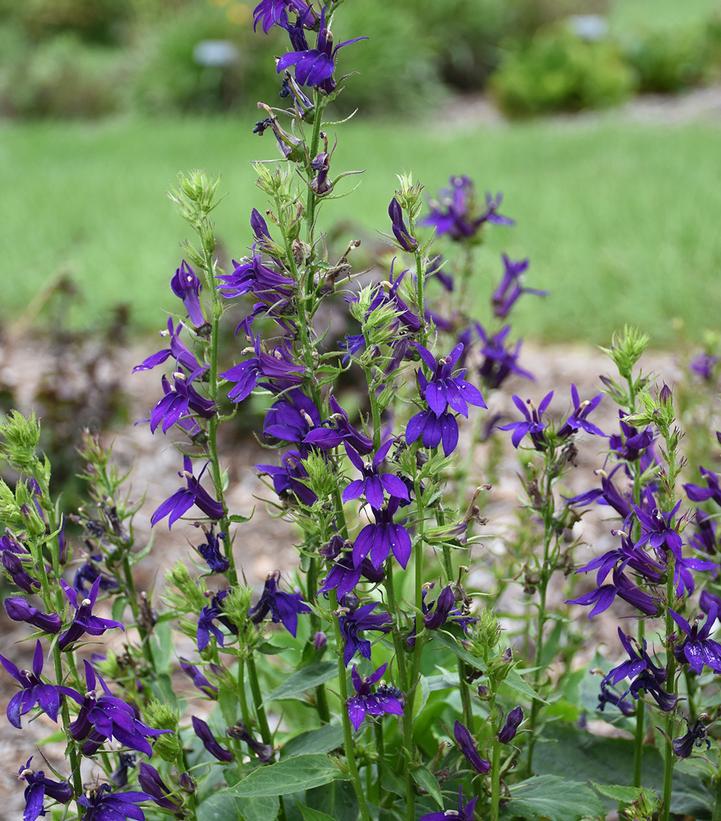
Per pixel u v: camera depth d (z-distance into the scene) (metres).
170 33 16.94
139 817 1.88
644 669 2.00
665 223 8.10
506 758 2.31
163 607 3.24
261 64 16.03
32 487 1.99
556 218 8.61
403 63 16.48
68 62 17.70
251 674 2.24
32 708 1.81
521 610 4.02
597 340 6.56
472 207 3.45
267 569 4.72
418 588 2.00
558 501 4.59
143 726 1.89
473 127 14.83
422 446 1.99
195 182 2.02
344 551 1.90
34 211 9.95
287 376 1.96
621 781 2.50
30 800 1.85
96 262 8.16
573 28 17.39
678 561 1.95
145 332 7.23
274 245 1.97
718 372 3.62
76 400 4.98
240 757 2.24
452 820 1.98
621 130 12.82
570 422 2.24
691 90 16.72
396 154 12.20
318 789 2.30
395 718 2.63
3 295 7.77
